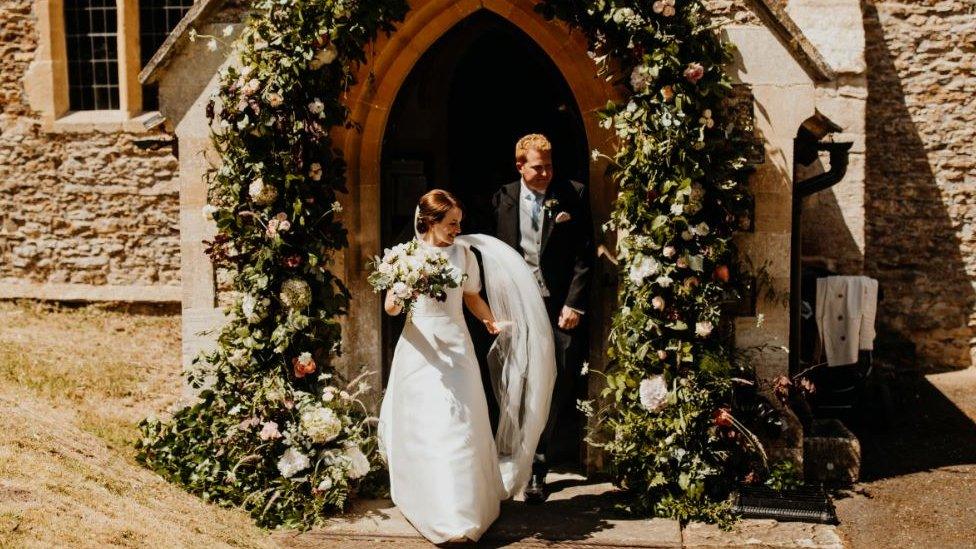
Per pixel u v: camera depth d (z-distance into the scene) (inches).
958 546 203.3
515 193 231.8
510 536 208.1
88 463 209.6
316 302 229.6
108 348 362.3
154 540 177.0
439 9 241.3
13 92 422.0
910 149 386.9
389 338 260.2
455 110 353.4
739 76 235.3
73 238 423.8
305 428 217.2
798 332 277.4
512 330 224.7
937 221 388.2
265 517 212.8
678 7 223.8
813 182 266.1
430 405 209.3
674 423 222.4
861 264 361.4
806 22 362.3
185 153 245.0
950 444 285.4
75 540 165.2
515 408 225.5
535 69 350.6
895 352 391.2
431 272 203.8
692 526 214.4
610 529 211.9
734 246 232.5
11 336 364.8
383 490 232.7
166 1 419.2
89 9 422.9
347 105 244.8
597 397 246.8
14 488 177.8
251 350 227.9
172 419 237.5
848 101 359.3
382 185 257.9
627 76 227.5
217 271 247.4
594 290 246.8
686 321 225.1
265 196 223.8
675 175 220.5
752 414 233.3
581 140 256.1
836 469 243.3
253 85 220.4
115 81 424.8
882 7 383.9
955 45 382.3
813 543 204.2
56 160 422.6
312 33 222.5
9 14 419.2
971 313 390.0
